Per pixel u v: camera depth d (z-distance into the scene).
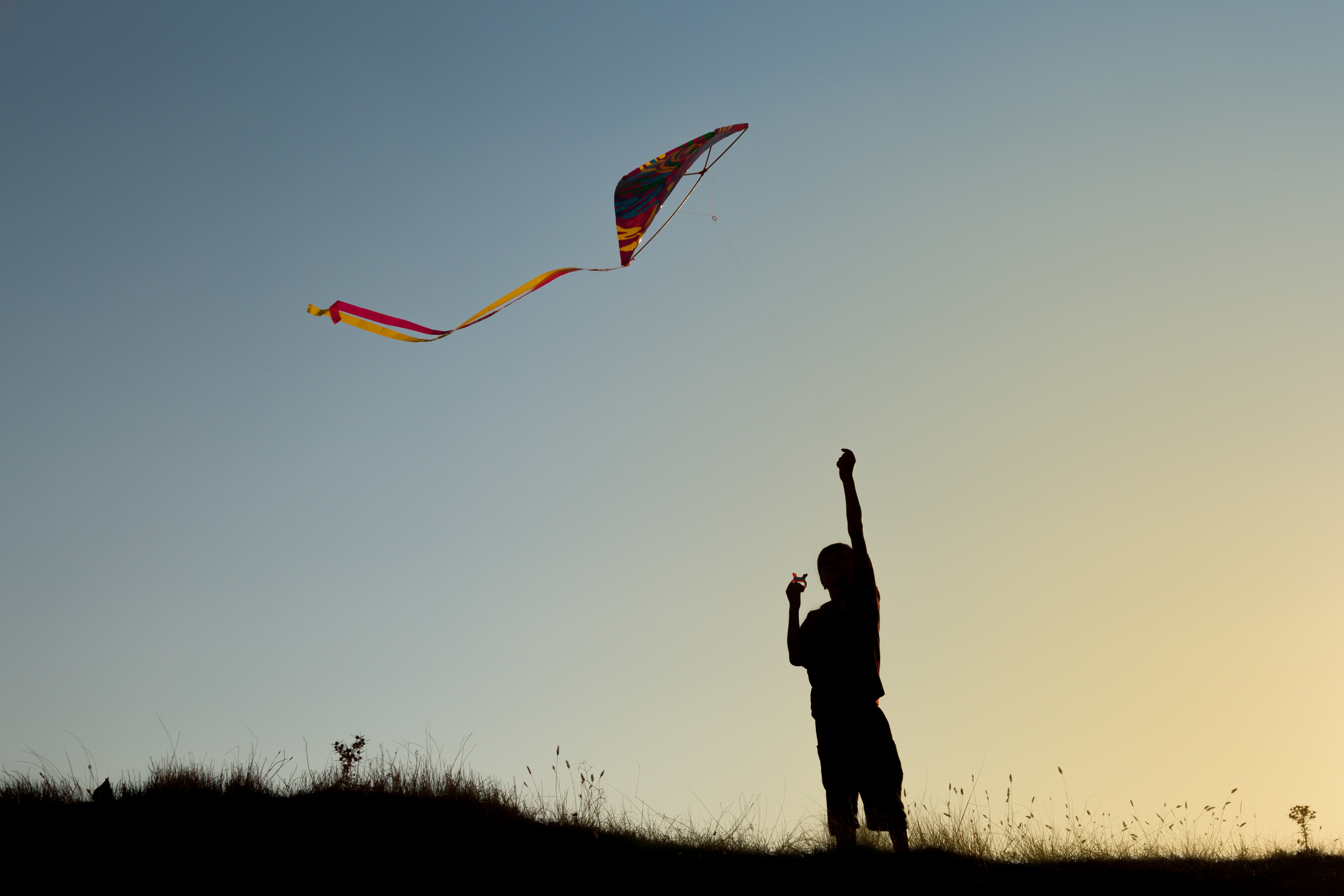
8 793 9.62
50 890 7.30
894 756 7.72
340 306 7.77
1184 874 7.96
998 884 7.51
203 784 10.17
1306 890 7.52
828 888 7.27
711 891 7.22
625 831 8.91
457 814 9.18
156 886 7.42
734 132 8.13
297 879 7.59
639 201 8.35
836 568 8.19
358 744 10.66
